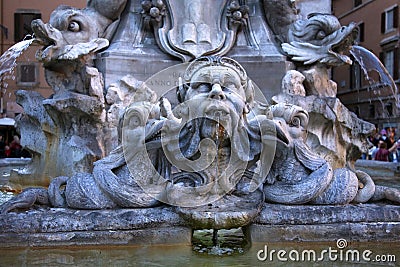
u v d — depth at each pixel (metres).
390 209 3.40
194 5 5.83
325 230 3.29
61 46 5.46
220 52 5.78
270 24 6.10
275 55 5.81
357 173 3.77
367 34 35.28
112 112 5.34
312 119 5.42
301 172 3.56
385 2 32.97
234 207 3.31
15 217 3.18
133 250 3.16
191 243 3.28
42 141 5.68
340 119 5.50
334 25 5.86
